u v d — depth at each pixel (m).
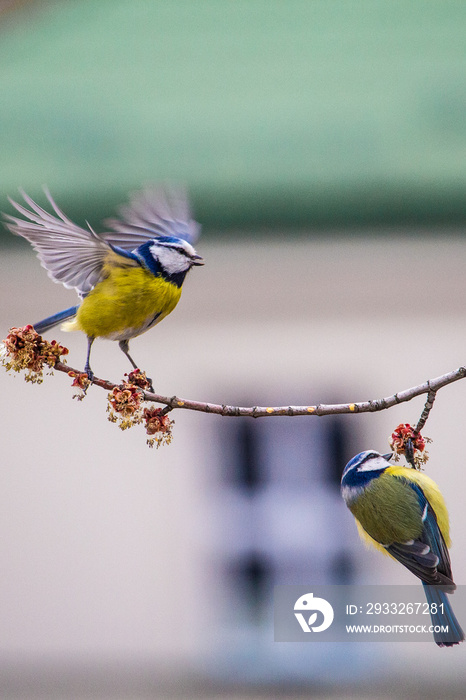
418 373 12.43
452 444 12.27
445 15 17.02
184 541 12.61
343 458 12.62
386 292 12.43
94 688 12.45
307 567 12.59
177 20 18.12
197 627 12.52
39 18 20.02
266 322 12.58
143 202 8.21
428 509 7.70
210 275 12.42
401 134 12.72
